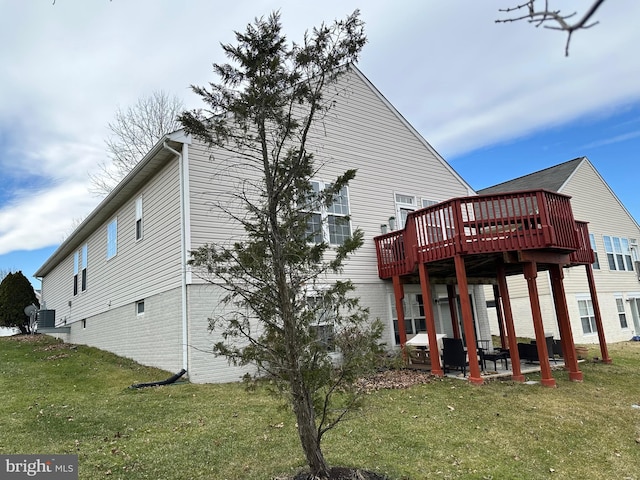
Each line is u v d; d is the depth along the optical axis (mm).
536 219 8258
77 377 9203
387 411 6316
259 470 4293
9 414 6242
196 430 5516
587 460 4887
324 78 4555
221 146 4430
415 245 9398
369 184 12258
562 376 9109
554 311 16938
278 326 4012
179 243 8984
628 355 13273
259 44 4098
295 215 4113
